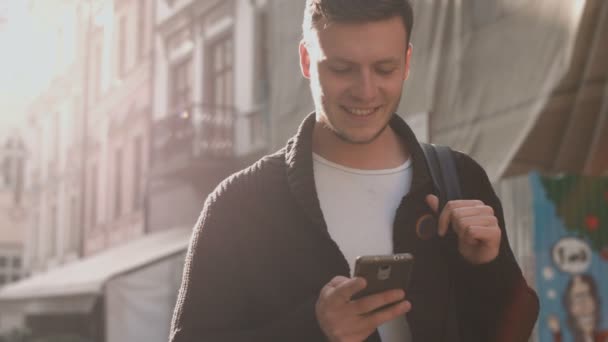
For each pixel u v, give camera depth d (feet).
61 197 80.28
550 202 16.31
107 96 65.57
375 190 5.16
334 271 4.89
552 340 15.94
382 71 4.76
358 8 4.62
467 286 5.12
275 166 5.22
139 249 47.21
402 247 4.99
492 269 4.96
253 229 5.06
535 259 16.25
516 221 16.75
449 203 4.90
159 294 37.60
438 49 22.58
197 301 5.01
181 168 42.78
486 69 21.01
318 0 4.76
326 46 4.74
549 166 18.67
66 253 76.89
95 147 68.64
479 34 21.35
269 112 38.14
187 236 43.50
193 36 47.73
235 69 42.34
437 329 4.92
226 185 5.24
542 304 16.07
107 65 65.92
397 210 5.02
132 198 57.88
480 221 4.78
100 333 43.04
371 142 5.15
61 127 82.28
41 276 59.62
